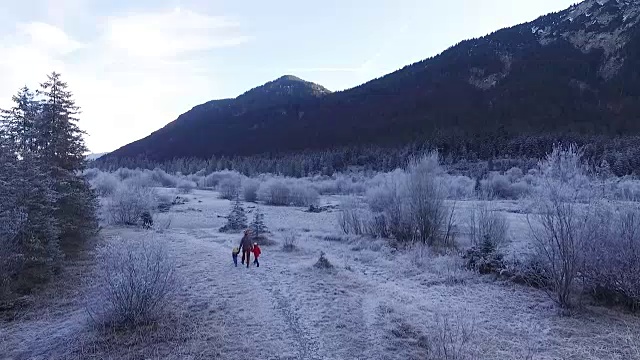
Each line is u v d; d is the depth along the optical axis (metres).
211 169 112.94
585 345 11.33
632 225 14.08
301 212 43.94
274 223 36.19
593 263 14.14
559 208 14.32
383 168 85.00
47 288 15.99
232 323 12.53
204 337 11.51
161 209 44.88
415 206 25.23
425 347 11.01
